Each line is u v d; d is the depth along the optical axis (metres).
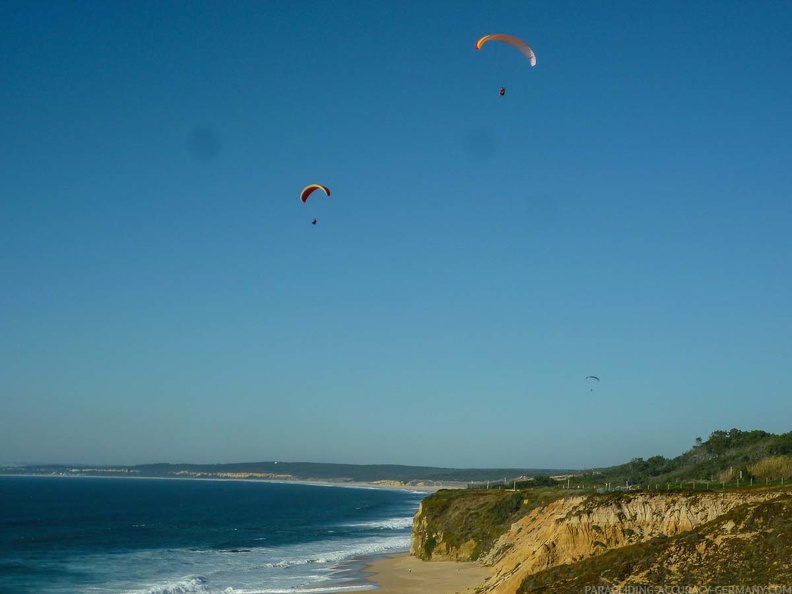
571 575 41.94
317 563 79.94
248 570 75.38
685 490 50.34
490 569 66.81
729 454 85.38
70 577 71.81
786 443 77.38
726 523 39.62
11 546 100.12
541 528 59.78
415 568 72.81
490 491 88.00
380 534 117.44
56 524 140.50
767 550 36.34
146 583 67.50
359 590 61.25
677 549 39.38
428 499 88.12
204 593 61.78
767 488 46.91
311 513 176.38
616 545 48.03
